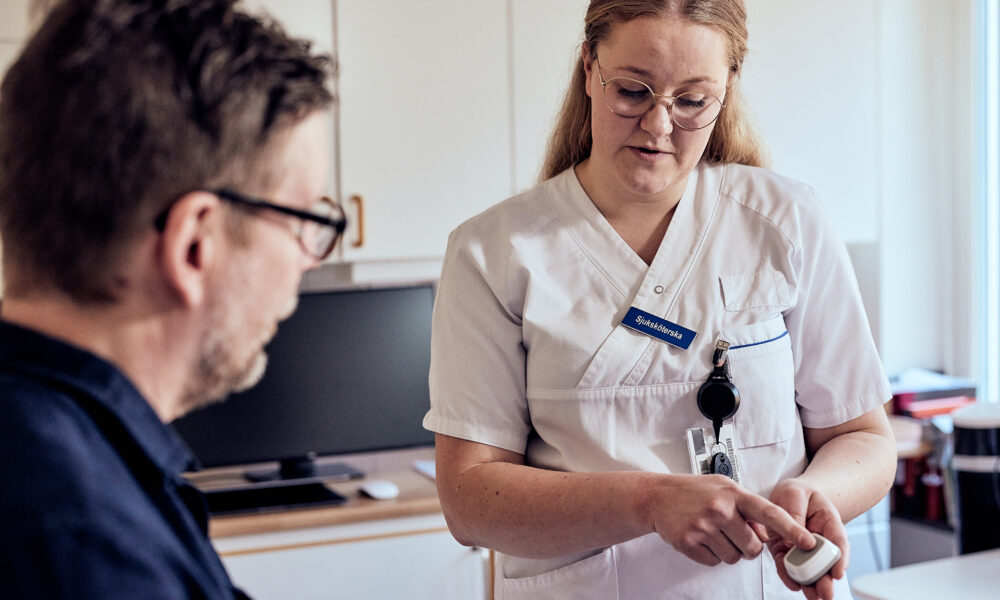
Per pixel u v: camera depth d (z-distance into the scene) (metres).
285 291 0.64
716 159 1.31
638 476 1.03
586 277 1.23
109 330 0.58
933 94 3.14
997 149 3.08
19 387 0.55
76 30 0.56
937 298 3.19
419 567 2.38
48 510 0.50
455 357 1.22
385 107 2.56
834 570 0.96
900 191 3.12
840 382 1.28
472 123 2.63
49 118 0.55
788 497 1.04
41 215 0.56
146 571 0.51
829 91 2.89
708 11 1.12
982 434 1.98
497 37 2.63
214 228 0.59
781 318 1.25
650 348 1.20
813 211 1.27
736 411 1.20
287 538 2.30
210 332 0.60
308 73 0.62
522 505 1.09
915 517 2.87
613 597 1.19
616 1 1.13
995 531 1.99
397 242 2.60
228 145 0.58
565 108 1.32
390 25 2.55
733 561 0.97
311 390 2.59
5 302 0.59
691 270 1.23
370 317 2.63
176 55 0.56
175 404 0.63
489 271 1.23
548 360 1.20
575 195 1.26
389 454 2.88
